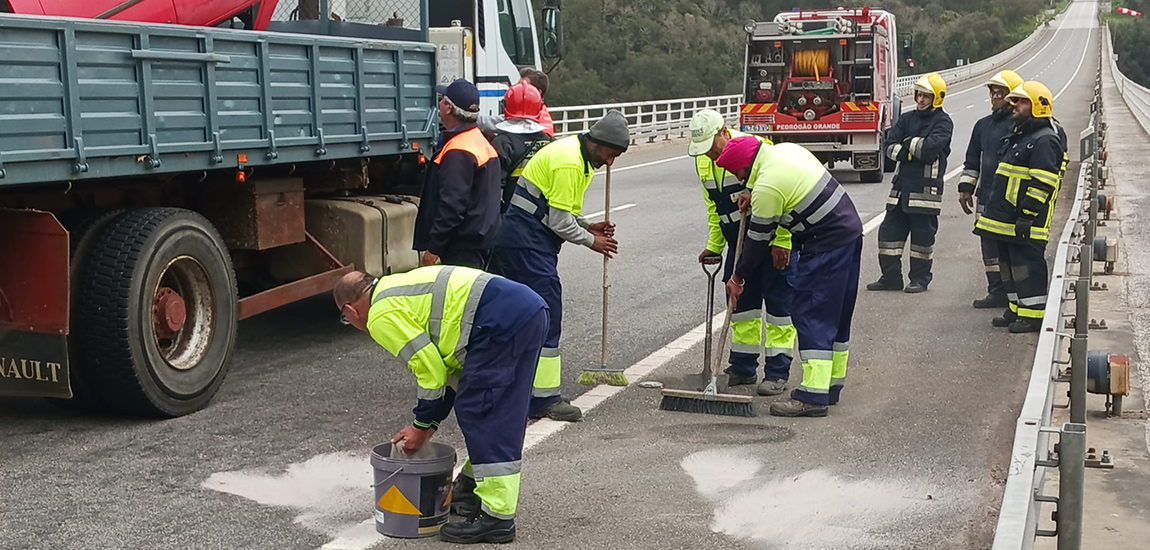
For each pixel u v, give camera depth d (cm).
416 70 816
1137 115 3469
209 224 629
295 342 797
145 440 564
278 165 712
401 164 867
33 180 500
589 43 7238
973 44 12744
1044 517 477
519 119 666
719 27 8375
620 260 1160
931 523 457
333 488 499
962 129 3319
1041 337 471
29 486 494
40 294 552
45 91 502
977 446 558
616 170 2273
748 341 686
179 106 585
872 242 1255
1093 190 1037
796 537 442
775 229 618
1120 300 924
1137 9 16075
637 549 429
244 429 587
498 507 429
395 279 418
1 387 571
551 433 579
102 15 664
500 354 420
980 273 1071
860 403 639
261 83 643
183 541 433
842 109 1944
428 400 418
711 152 646
